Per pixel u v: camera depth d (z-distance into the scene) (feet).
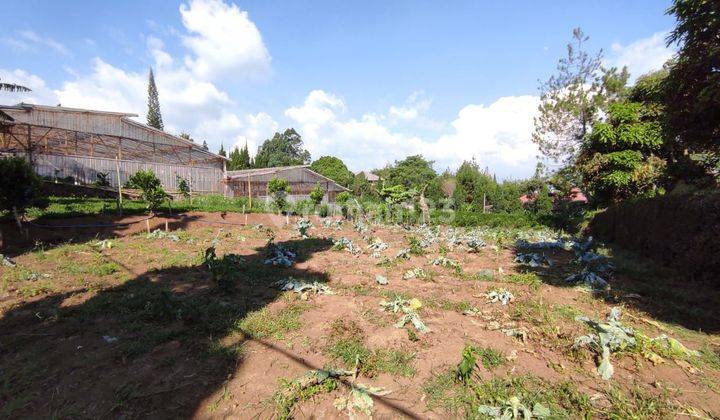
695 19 17.84
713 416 9.52
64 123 76.59
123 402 9.68
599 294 20.52
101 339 13.38
